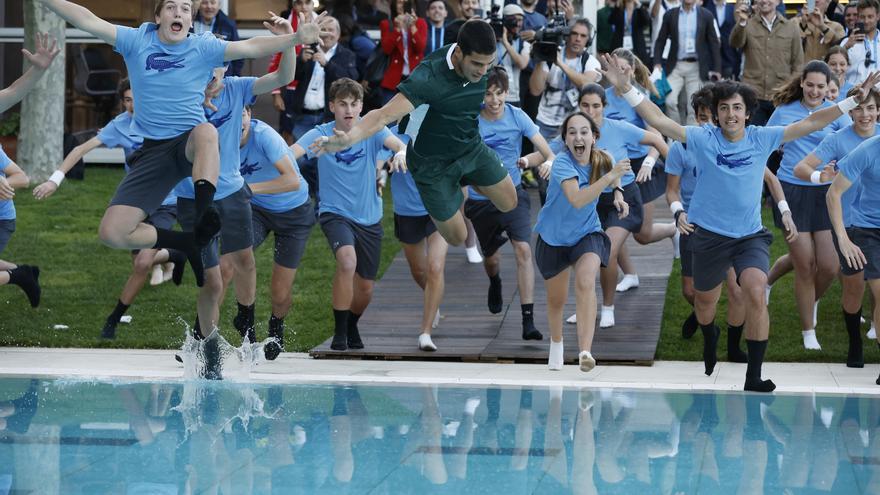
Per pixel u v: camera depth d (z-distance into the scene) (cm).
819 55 1523
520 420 718
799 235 1039
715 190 866
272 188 976
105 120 1927
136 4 1914
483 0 1547
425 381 866
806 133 854
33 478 574
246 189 936
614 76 872
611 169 939
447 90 696
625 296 1212
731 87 848
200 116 777
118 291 1268
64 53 1720
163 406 756
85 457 616
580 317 930
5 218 1047
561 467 599
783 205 1004
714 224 872
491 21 1466
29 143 1708
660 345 1091
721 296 1205
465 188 1101
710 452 633
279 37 779
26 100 1708
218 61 774
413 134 720
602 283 1116
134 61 762
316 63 1524
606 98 1084
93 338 1127
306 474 584
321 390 826
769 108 1522
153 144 775
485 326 1146
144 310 1214
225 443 651
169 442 652
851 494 551
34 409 743
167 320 1185
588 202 905
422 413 738
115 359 1028
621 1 1612
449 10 1714
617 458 618
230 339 1127
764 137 859
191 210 962
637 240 1202
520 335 1113
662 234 1195
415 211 1073
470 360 1047
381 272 1359
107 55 1923
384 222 1545
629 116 1173
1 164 1055
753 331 836
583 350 924
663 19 1570
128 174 780
